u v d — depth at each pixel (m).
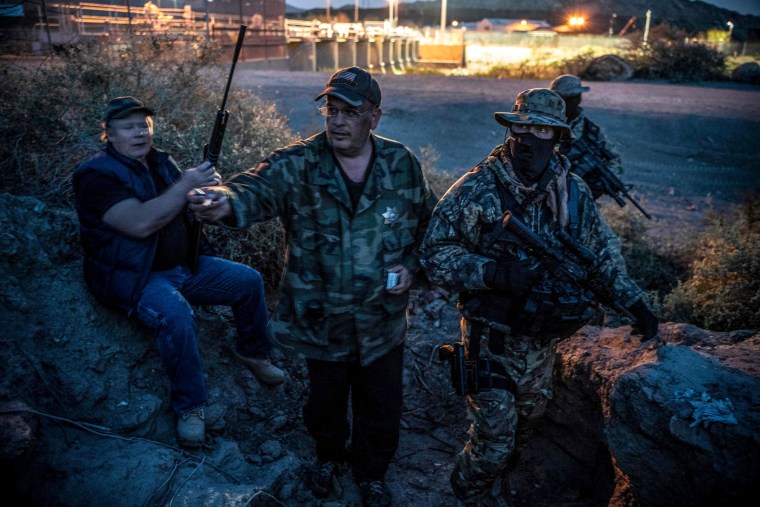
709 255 4.93
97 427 2.53
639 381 2.53
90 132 3.98
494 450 2.59
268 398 3.39
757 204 6.40
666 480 2.39
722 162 9.98
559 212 2.52
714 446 2.23
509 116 2.43
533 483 3.27
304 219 2.51
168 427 2.76
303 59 26.36
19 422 2.15
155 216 2.47
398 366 2.74
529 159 2.46
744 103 13.45
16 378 2.47
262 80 14.47
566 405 3.23
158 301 2.65
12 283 2.74
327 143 2.52
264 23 21.25
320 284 2.55
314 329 2.58
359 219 2.52
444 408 3.72
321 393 2.69
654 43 19.83
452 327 4.20
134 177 2.63
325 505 2.81
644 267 5.32
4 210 2.99
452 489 3.15
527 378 2.63
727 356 2.78
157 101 4.59
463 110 11.97
